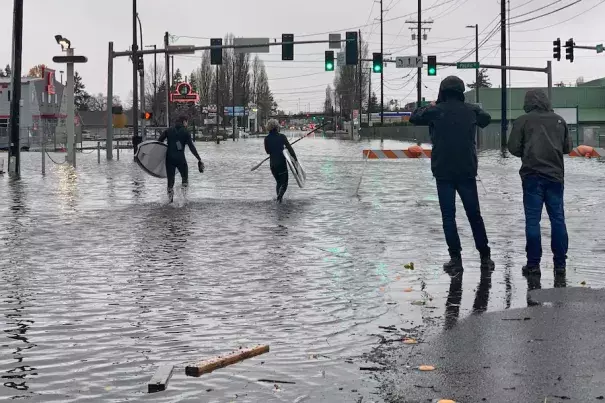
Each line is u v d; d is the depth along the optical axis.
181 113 19.39
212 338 6.50
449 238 9.56
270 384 5.27
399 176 28.36
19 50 30.19
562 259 9.14
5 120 83.44
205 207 17.30
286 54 45.06
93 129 132.50
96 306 7.71
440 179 9.55
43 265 10.07
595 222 13.93
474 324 6.76
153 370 5.64
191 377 5.46
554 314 7.02
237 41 45.00
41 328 6.84
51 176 29.00
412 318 7.09
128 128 115.25
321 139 122.75
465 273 9.26
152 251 11.20
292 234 12.91
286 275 9.30
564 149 9.27
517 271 9.34
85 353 6.07
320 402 4.89
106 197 19.92
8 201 18.97
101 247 11.60
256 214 15.89
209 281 8.95
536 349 5.92
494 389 5.04
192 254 10.91
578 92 95.81
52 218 15.34
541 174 9.07
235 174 29.98
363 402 4.87
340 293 8.25
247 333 6.65
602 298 7.65
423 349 6.04
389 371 5.50
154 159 20.09
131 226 14.05
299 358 5.88
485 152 54.25
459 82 9.66
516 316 7.01
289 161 18.34
